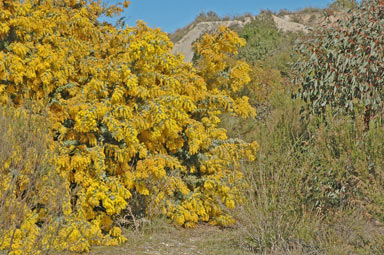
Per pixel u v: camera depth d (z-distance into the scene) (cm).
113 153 621
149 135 637
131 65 639
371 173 538
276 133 701
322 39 726
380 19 690
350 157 578
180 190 673
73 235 524
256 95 1202
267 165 607
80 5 752
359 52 675
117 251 557
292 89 819
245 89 1221
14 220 467
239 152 719
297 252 497
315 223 533
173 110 619
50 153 529
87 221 580
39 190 497
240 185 627
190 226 684
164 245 589
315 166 603
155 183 671
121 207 576
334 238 509
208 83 802
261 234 545
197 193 694
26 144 484
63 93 637
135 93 614
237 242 588
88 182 580
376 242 492
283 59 1630
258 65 1400
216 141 755
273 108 1103
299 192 545
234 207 672
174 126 618
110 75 613
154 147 664
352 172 583
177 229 673
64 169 578
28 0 621
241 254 534
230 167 715
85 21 672
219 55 782
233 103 759
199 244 595
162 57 659
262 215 545
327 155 589
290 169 560
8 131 479
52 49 620
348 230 531
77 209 568
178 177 684
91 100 598
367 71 662
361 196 558
